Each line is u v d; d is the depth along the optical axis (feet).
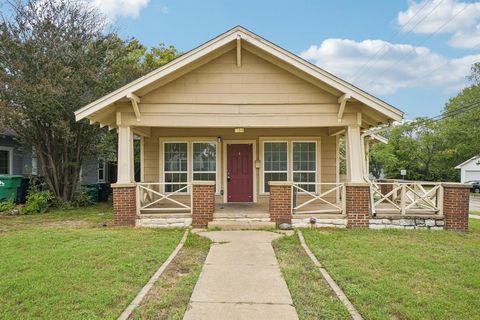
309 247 22.56
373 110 30.30
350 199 29.58
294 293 14.92
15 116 38.99
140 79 28.37
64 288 14.79
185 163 38.58
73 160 45.29
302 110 30.68
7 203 39.75
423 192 31.27
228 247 22.61
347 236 25.86
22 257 19.34
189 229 28.58
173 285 15.88
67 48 41.75
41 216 36.50
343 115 30.42
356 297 14.29
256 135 38.55
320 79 28.86
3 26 39.47
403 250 21.72
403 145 143.02
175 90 30.48
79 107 41.06
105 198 55.06
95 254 20.04
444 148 137.08
